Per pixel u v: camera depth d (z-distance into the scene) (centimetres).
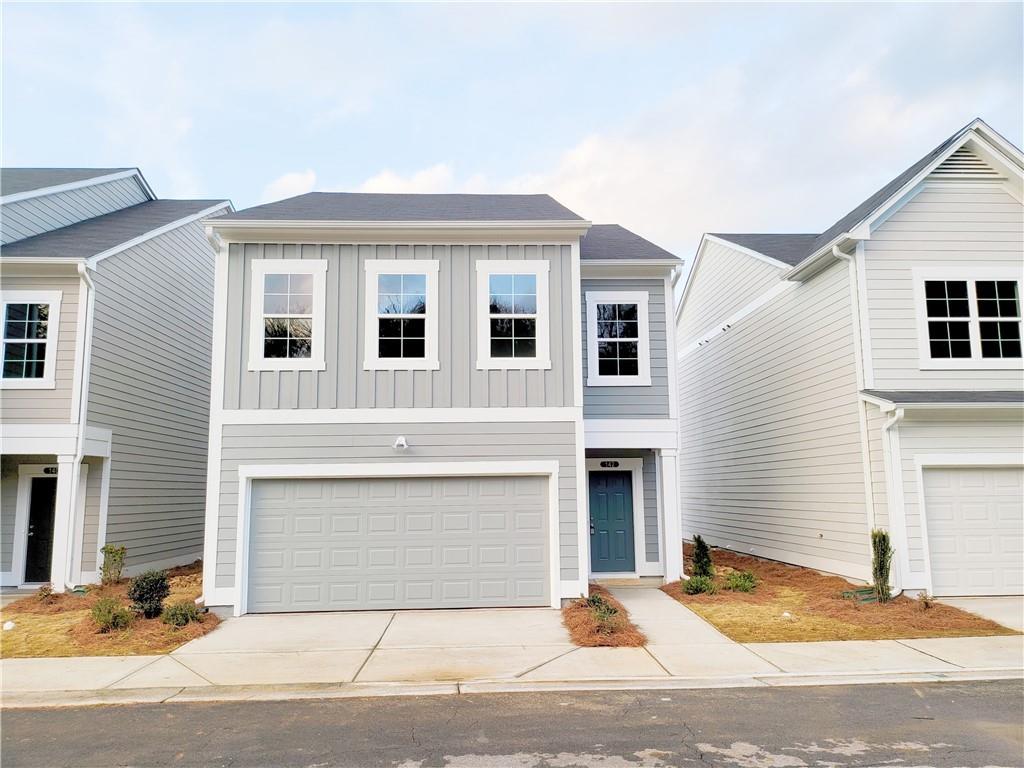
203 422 1716
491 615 973
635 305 1301
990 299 1162
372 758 490
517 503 1045
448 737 530
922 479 1077
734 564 1488
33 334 1193
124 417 1324
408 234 1069
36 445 1159
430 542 1032
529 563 1034
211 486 1009
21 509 1254
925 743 514
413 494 1040
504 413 1049
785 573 1321
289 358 1045
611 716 577
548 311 1077
